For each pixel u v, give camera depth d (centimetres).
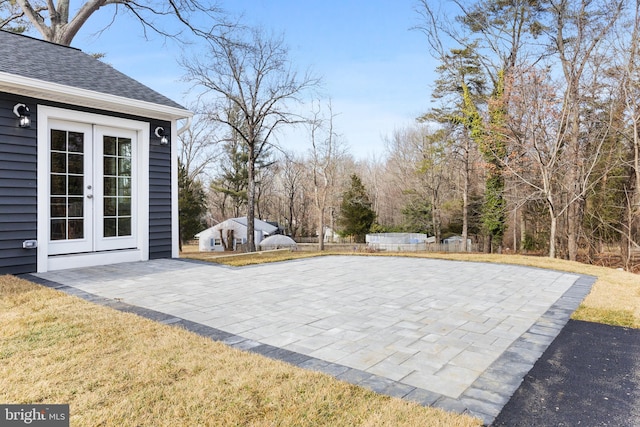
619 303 473
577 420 214
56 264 619
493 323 386
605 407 229
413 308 436
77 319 357
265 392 229
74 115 632
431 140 2136
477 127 1667
